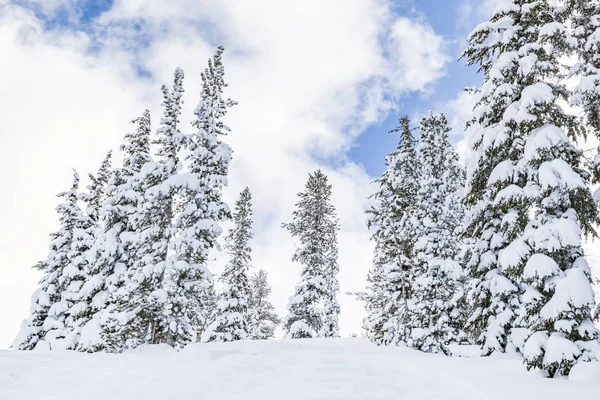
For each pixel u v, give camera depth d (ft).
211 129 68.03
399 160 73.46
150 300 53.78
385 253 73.56
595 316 31.96
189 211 61.67
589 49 38.27
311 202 104.99
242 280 94.53
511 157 43.11
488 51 45.27
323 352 41.73
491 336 48.08
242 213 101.50
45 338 71.92
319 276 97.19
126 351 50.37
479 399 20.84
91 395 21.17
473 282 53.67
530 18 40.86
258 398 19.80
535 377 27.96
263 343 58.39
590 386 23.62
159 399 19.35
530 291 32.81
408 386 24.20
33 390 23.25
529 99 36.78
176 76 69.51
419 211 67.56
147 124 77.97
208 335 85.97
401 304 67.41
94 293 66.49
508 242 49.78
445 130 81.61
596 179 36.68
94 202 84.12
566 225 31.83
